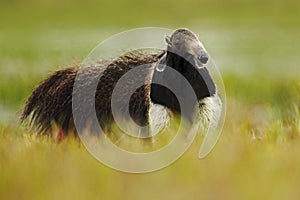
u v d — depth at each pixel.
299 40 126.62
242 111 56.25
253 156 35.97
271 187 31.14
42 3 175.75
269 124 50.78
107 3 174.50
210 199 30.16
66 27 156.88
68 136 48.44
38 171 34.38
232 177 32.59
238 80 78.31
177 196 30.47
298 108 56.12
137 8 171.38
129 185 31.89
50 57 102.50
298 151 37.38
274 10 165.25
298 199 30.17
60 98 50.22
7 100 71.44
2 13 171.50
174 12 168.62
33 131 50.75
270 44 121.94
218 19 160.88
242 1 171.00
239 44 122.69
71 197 30.45
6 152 39.34
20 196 31.14
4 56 110.94
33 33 147.62
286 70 88.81
